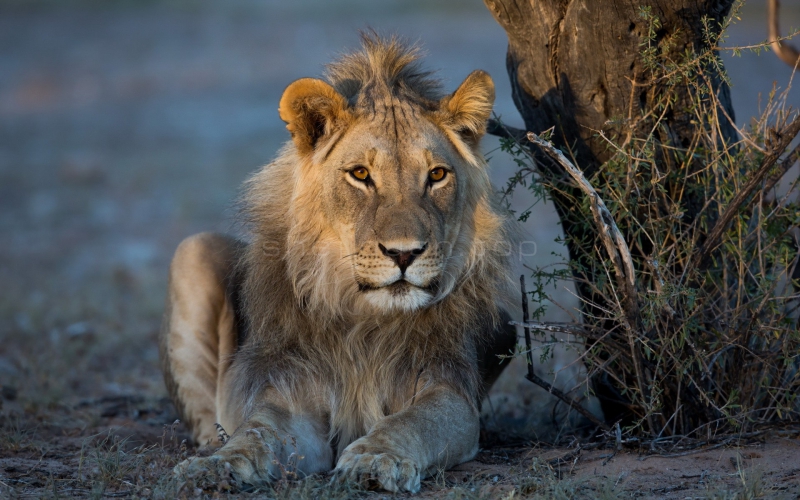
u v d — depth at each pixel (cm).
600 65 872
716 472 755
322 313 862
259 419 798
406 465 724
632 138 876
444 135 871
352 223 834
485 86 873
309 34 7075
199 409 1013
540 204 2791
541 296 866
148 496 705
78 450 941
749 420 820
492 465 827
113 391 1321
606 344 845
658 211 856
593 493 694
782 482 715
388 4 8412
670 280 845
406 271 800
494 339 968
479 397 929
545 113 938
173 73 6016
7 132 4756
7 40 7356
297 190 870
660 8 842
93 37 7394
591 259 869
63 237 2797
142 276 2205
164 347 1047
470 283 887
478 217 894
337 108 851
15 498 705
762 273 843
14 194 3419
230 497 691
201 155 4044
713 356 859
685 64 844
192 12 8425
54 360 1427
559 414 1027
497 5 917
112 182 3572
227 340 999
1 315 1794
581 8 855
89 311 1841
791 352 844
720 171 873
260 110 4944
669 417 871
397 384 869
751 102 3966
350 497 693
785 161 854
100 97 5509
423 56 946
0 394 1220
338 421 864
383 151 828
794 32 816
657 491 716
